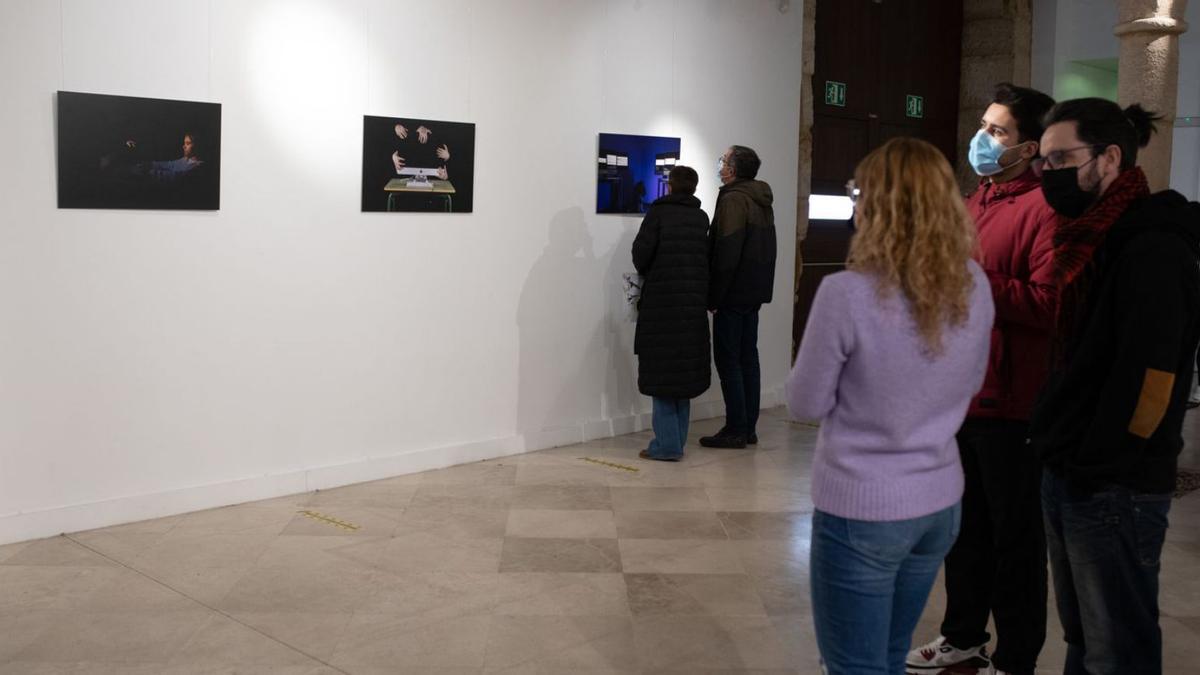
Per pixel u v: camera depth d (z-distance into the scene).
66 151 4.41
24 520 4.44
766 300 6.35
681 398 5.94
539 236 6.15
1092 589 2.45
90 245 4.53
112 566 4.19
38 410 4.45
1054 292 2.67
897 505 2.19
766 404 7.73
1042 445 2.53
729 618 3.79
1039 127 2.93
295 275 5.16
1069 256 2.46
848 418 2.22
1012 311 2.89
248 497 5.09
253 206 4.98
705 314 5.94
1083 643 2.63
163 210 4.71
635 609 3.86
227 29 4.83
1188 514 5.09
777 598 3.99
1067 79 9.20
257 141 4.97
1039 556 3.01
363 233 5.39
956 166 9.45
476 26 5.73
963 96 9.36
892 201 2.18
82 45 4.43
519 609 3.83
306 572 4.16
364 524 4.79
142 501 4.76
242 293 4.99
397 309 5.56
